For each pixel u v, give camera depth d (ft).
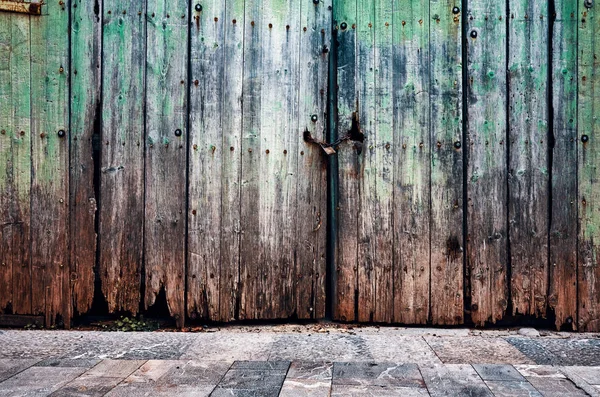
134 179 12.57
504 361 10.48
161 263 12.62
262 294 12.68
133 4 12.50
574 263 12.39
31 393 8.84
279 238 12.66
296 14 12.58
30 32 12.48
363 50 12.59
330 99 12.69
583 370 9.96
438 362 10.43
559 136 12.36
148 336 12.04
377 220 12.62
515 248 12.44
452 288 12.54
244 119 12.57
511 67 12.41
